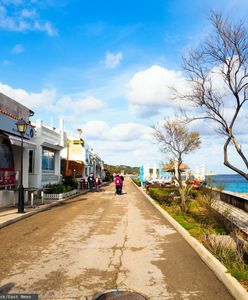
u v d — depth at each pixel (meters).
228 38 7.39
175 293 5.27
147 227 11.55
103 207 18.11
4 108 17.97
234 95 7.28
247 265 6.09
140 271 6.38
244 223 11.23
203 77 8.16
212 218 11.91
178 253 7.81
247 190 34.66
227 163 7.19
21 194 14.34
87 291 5.31
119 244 8.73
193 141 21.28
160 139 40.50
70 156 44.53
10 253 7.69
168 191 27.66
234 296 5.09
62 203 20.30
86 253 7.72
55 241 9.05
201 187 24.06
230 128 7.23
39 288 5.43
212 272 6.35
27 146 19.44
